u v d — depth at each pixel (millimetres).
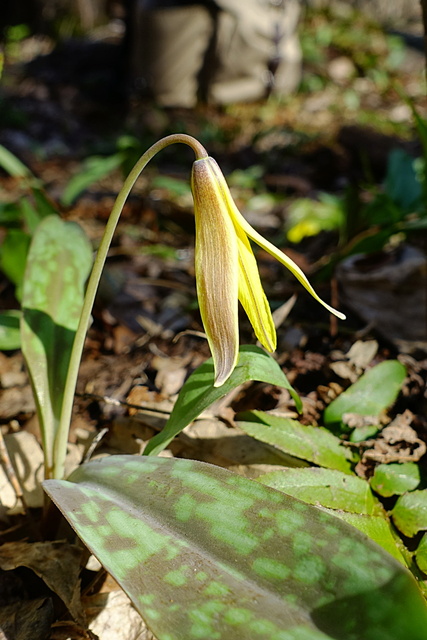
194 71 989
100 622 221
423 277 300
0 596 226
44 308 249
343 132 653
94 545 196
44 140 842
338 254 329
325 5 1599
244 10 958
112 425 275
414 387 270
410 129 833
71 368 223
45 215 371
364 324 305
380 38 1442
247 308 208
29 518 242
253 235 203
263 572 191
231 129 871
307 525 195
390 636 180
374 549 188
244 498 202
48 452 234
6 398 290
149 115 941
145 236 469
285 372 286
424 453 244
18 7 1471
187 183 590
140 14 978
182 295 369
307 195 578
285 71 1023
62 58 1213
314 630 182
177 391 290
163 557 196
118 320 341
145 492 209
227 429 260
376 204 379
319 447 242
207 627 184
